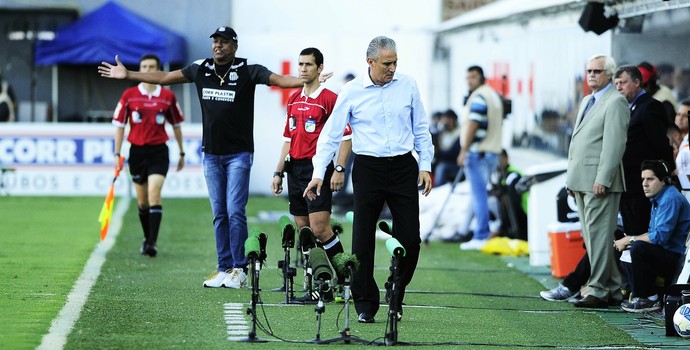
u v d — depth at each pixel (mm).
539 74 57344
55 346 27078
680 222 34688
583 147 36219
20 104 81250
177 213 64625
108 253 46281
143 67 45844
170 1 83250
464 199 56031
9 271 39969
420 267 45906
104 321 30875
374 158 30031
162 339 28453
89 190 74375
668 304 31156
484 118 52562
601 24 45281
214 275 38031
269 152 79000
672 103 43781
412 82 30281
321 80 35812
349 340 28438
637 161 36719
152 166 46125
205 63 37344
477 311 35000
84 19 79312
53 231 53250
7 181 74125
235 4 80688
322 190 34812
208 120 37250
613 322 33406
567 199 42906
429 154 30547
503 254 50625
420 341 29156
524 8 55219
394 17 80312
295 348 27703
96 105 83188
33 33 82875
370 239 30828
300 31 80500
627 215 37000
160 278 39750
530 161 59406
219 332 29688
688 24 46469
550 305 36562
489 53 66125
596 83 35938
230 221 37531
